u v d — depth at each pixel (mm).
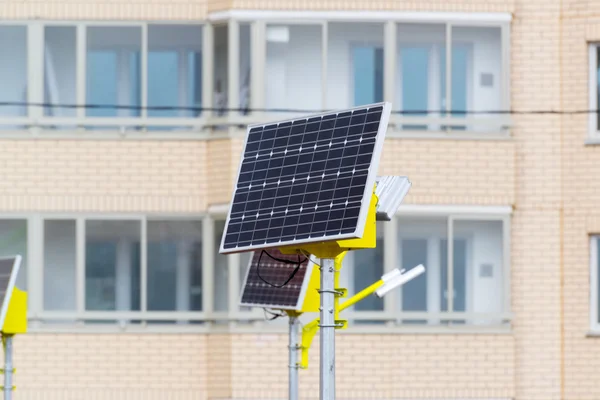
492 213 58094
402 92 58375
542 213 58688
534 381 58562
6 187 58656
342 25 58469
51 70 59188
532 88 58875
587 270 58562
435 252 58219
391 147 57781
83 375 58375
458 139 58000
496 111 58562
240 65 58219
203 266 58750
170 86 59031
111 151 58781
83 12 59188
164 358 58438
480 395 57781
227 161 57906
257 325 57906
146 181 58750
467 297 58344
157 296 58812
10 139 58750
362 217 29484
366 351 57500
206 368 58438
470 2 58562
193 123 58781
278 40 58375
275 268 44375
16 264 40688
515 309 58594
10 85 59188
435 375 57719
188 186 58594
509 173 58156
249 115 58031
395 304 57938
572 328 58594
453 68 58594
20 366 58344
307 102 58344
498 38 58781
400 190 32625
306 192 31391
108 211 58750
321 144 31906
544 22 59000
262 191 32719
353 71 58469
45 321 58656
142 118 58812
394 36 58312
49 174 58688
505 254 58219
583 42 58781
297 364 43906
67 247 58969
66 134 58781
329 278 31281
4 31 59312
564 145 58750
